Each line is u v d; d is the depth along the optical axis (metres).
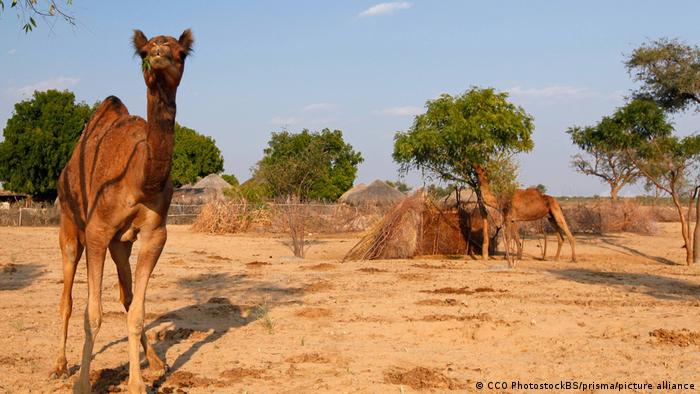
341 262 17.41
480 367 6.62
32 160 47.25
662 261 18.88
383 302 10.36
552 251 21.73
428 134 18.53
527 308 9.77
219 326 8.52
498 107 18.91
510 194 18.44
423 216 19.72
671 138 21.55
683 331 8.08
